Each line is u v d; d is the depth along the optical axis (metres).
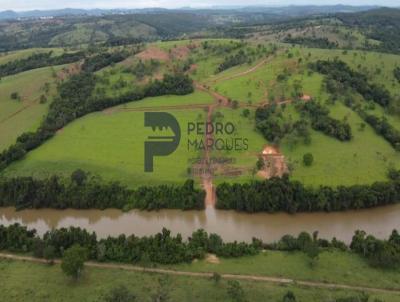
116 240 85.94
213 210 105.00
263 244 88.75
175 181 112.50
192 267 80.12
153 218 103.81
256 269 78.88
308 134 129.75
